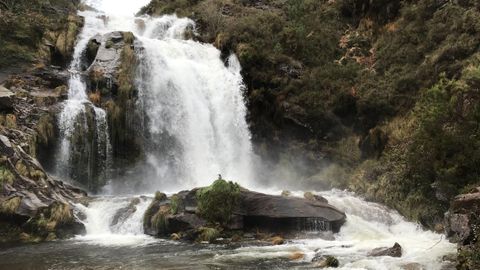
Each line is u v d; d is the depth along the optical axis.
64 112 26.38
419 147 21.36
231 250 16.77
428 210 20.78
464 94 20.56
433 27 29.72
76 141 26.45
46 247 17.39
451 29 28.33
